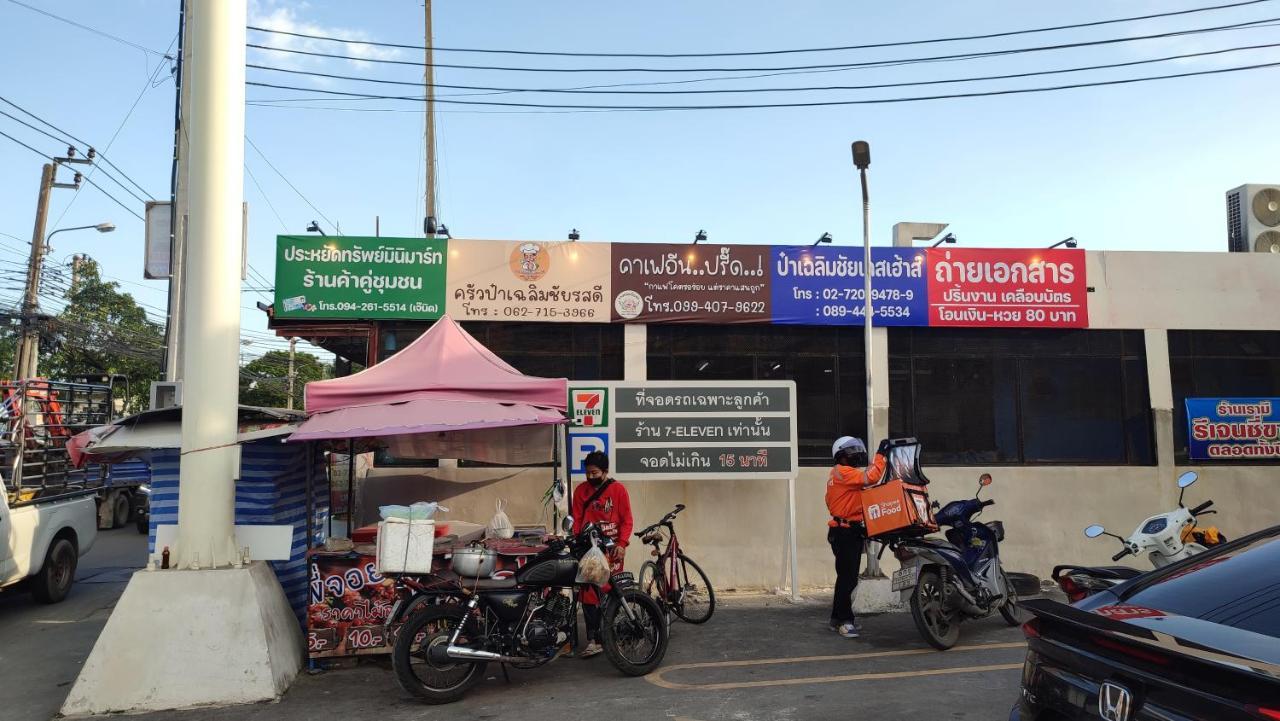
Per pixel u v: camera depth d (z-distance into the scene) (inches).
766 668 265.6
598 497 301.0
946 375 437.1
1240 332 452.4
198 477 252.5
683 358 423.8
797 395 428.8
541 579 249.0
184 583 242.7
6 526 347.9
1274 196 488.4
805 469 417.4
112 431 282.5
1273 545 145.9
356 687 250.2
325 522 335.9
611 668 268.1
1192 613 131.9
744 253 425.7
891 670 261.0
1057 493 428.1
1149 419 440.1
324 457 333.7
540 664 251.1
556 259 415.8
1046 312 436.5
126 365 1219.9
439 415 272.2
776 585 407.2
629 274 418.9
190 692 233.5
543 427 337.7
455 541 275.9
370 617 269.0
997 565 314.8
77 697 229.8
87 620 355.9
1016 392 438.3
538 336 418.3
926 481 308.2
